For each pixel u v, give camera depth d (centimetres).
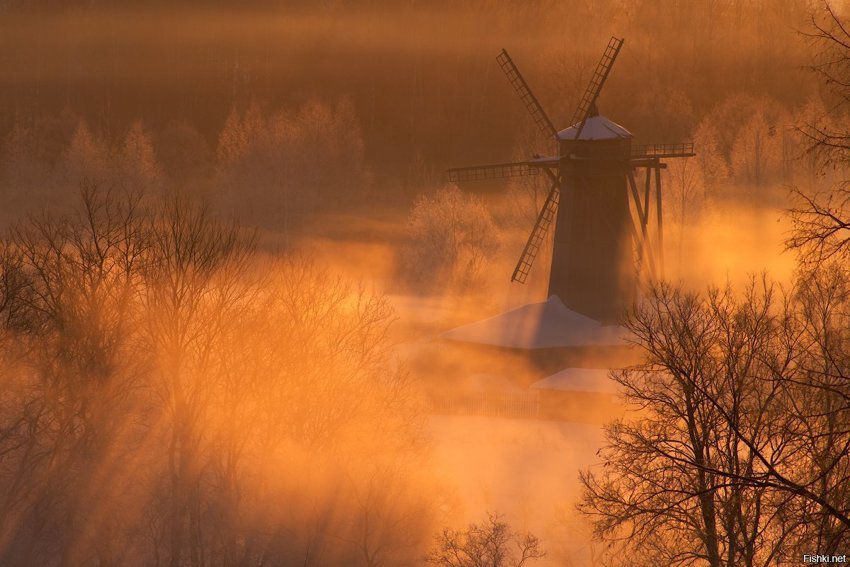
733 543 6169
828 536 4716
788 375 6231
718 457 6825
